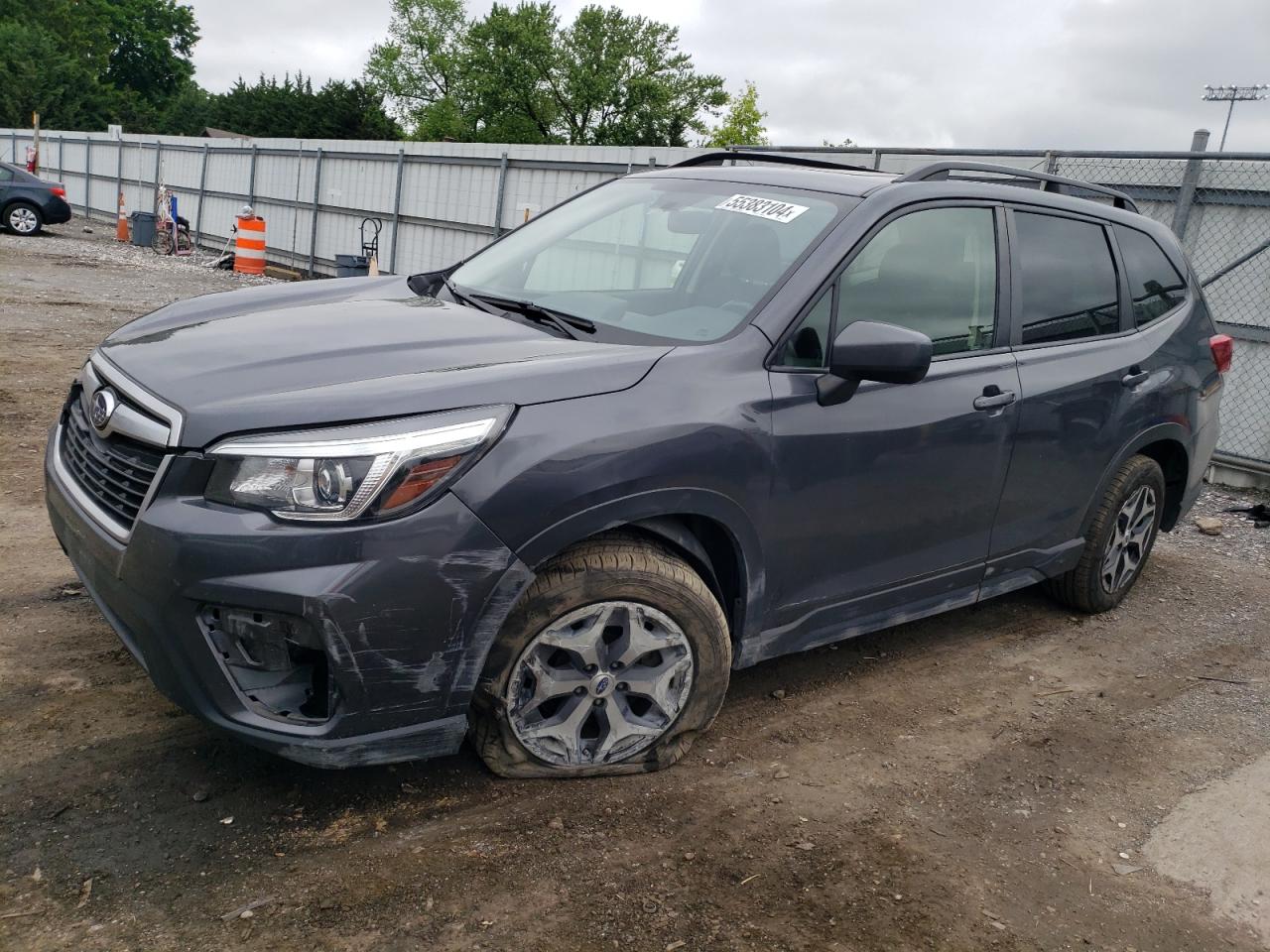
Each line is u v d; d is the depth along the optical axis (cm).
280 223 2188
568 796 294
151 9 9531
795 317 314
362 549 239
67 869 245
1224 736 376
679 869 268
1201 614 505
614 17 6284
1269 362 801
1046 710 384
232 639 246
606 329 325
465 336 307
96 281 1567
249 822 269
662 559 290
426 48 7369
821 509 320
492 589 255
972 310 369
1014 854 291
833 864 277
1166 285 472
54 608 383
